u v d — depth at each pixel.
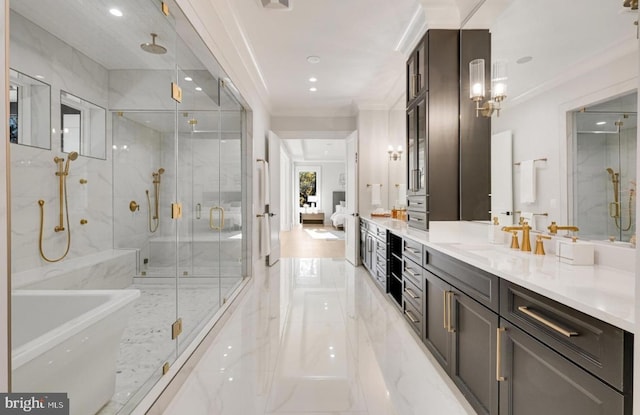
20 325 1.99
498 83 2.20
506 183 2.17
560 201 1.68
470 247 2.05
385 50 3.65
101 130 3.37
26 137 2.64
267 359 2.26
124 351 2.17
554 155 1.73
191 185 3.24
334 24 3.12
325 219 13.67
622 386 0.84
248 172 4.43
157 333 2.36
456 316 1.87
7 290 0.90
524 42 1.98
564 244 1.54
